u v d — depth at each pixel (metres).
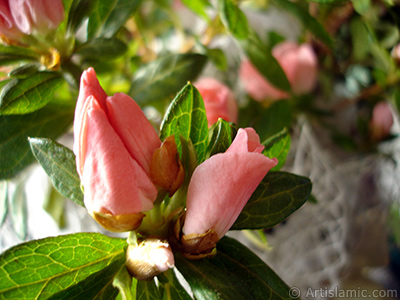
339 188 0.21
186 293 0.11
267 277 0.12
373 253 0.25
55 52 0.13
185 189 0.11
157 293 0.11
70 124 0.15
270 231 0.20
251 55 0.18
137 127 0.10
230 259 0.12
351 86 0.25
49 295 0.11
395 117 0.26
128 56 0.19
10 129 0.14
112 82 0.19
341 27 0.24
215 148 0.11
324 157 0.21
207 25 0.21
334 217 0.21
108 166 0.09
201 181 0.10
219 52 0.19
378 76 0.22
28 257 0.10
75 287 0.11
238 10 0.16
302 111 0.21
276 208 0.11
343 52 0.25
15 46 0.14
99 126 0.09
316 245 0.21
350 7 0.21
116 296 0.11
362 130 0.23
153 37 0.24
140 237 0.11
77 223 0.20
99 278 0.11
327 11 0.22
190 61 0.15
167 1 0.21
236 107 0.17
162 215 0.11
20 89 0.13
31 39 0.13
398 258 0.29
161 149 0.10
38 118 0.15
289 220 0.21
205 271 0.11
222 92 0.16
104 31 0.14
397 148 0.25
